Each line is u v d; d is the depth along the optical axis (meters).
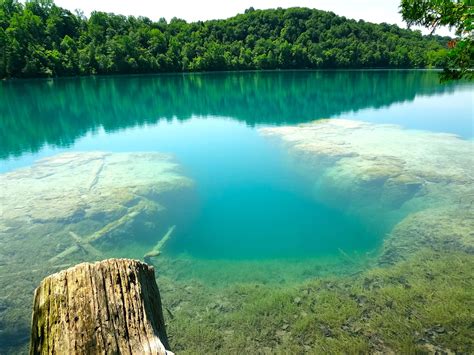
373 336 5.70
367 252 8.68
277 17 94.75
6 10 71.38
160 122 25.73
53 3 77.25
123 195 11.80
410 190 11.76
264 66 82.62
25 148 18.56
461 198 11.06
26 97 36.28
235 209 11.39
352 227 10.05
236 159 16.42
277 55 83.56
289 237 9.56
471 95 37.12
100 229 9.83
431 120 23.80
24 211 10.83
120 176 13.79
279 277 7.68
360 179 12.59
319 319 6.13
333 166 14.41
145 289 1.46
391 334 5.71
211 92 41.44
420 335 5.65
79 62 62.81
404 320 5.97
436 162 14.34
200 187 13.16
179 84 50.19
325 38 88.81
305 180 13.65
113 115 28.58
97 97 37.25
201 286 7.42
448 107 29.36
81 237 9.45
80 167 14.98
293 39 90.31
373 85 47.66
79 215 10.55
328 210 11.17
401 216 10.42
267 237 9.61
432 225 9.51
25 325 6.37
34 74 56.69
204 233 9.90
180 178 13.56
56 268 8.16
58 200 11.52
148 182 13.05
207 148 18.42
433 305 6.25
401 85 47.50
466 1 3.27
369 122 23.45
